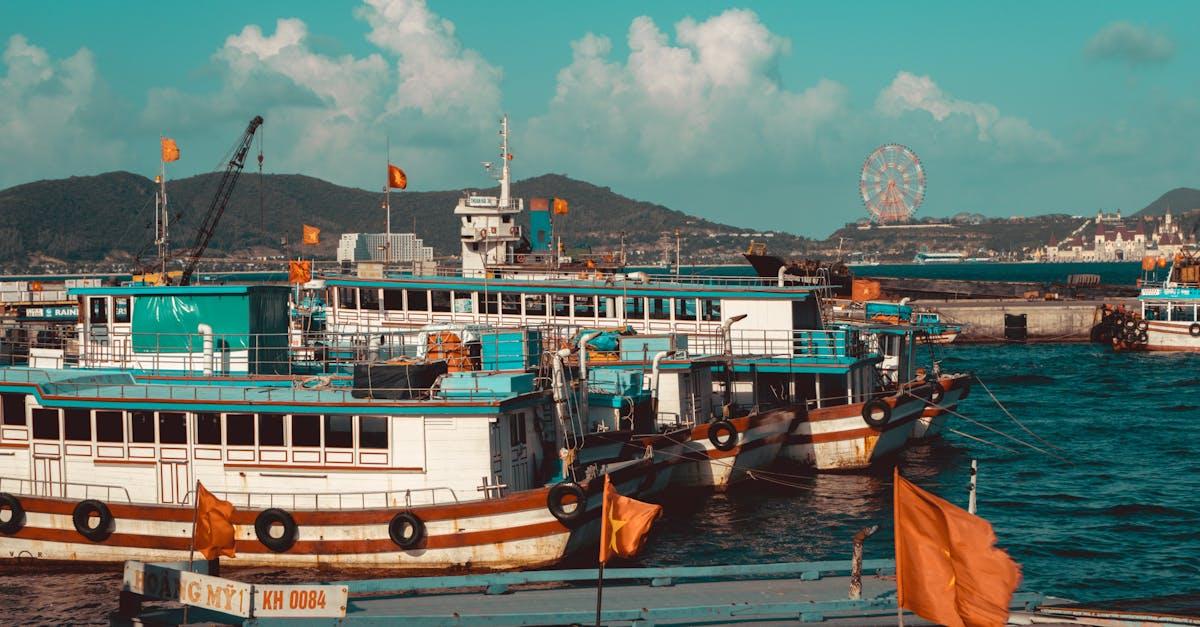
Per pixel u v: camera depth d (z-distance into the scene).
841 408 51.59
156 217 59.16
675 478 47.62
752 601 25.92
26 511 35.62
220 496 35.38
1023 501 48.06
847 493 48.19
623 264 64.69
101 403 35.97
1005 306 130.00
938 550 18.16
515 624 24.27
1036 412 74.50
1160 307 118.06
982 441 62.03
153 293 41.84
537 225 70.06
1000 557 18.08
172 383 39.44
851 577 25.62
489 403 33.75
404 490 34.31
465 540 33.59
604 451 41.59
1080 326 127.94
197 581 23.64
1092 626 23.59
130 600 24.06
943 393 58.88
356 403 34.31
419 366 35.56
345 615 23.53
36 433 36.97
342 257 70.50
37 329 47.75
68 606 32.50
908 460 56.75
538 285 56.44
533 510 33.41
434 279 58.06
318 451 34.84
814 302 55.56
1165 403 77.31
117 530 34.94
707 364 49.03
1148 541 41.53
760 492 48.41
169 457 35.81
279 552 34.22
